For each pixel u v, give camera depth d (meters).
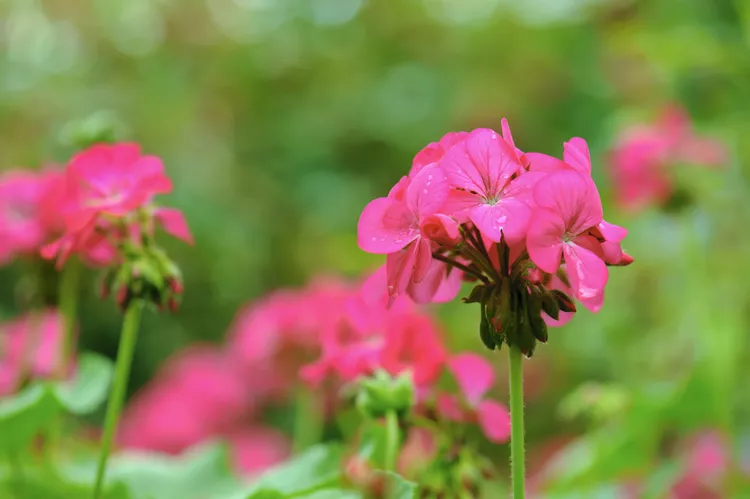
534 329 0.88
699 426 1.36
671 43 1.63
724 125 1.61
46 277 1.13
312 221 2.75
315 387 1.11
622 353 1.86
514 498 0.88
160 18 3.19
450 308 2.18
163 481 1.11
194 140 2.96
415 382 1.00
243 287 2.67
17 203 1.12
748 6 1.63
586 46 2.79
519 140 2.80
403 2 3.14
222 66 3.15
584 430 1.98
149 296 0.96
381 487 1.00
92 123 1.10
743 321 1.57
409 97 2.93
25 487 1.04
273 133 3.02
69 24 3.04
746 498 1.33
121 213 0.95
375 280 0.92
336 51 3.17
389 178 2.90
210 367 1.86
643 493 1.30
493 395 2.00
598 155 2.37
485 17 3.10
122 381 0.98
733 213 1.56
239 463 1.70
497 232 0.87
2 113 2.59
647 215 1.74
